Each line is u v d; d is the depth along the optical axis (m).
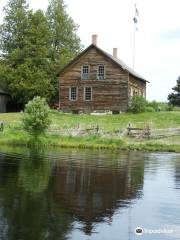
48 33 66.25
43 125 32.72
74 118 49.47
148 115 51.41
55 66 65.75
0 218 10.02
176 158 24.94
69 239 8.78
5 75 63.59
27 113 33.00
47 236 8.90
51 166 19.12
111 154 26.55
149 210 11.27
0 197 12.12
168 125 43.78
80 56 57.19
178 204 12.05
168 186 14.84
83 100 57.00
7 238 8.69
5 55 66.56
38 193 12.88
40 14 66.62
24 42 65.50
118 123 45.25
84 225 9.75
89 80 56.78
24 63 63.78
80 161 21.64
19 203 11.50
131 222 10.11
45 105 33.16
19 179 15.19
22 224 9.63
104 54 55.97
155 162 22.30
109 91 56.00
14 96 64.19
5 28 66.81
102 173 17.45
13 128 37.84
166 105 63.53
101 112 56.12
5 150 26.95
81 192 13.34
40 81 62.81
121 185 14.79
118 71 55.72
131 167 19.73
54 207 11.23
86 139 33.78
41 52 64.31
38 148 29.81
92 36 57.09
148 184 15.15
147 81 66.25
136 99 54.38
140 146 31.31
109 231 9.38
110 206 11.57
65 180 15.40
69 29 71.12
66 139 33.81
